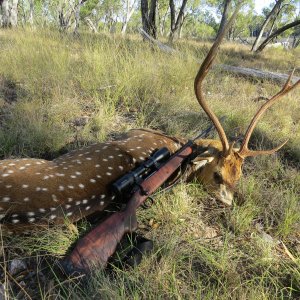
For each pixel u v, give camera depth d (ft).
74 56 24.43
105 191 9.56
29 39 25.18
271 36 60.39
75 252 7.68
